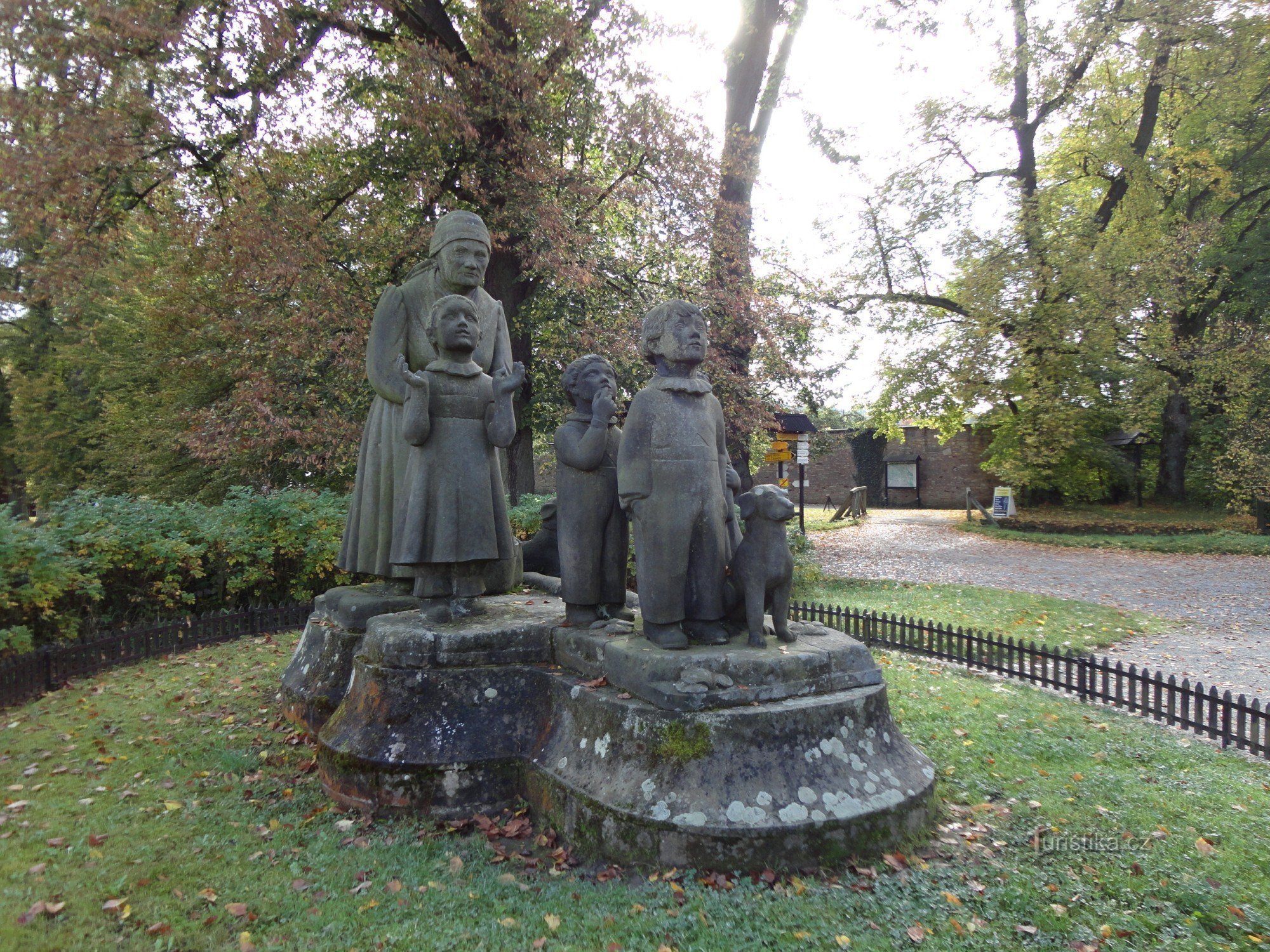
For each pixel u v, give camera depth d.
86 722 5.25
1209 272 22.05
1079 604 11.52
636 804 3.22
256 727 5.14
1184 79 20.31
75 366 21.92
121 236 13.04
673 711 3.31
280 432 11.98
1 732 5.05
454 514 4.30
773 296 15.89
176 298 13.22
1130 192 21.25
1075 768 4.63
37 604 6.77
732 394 13.89
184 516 8.87
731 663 3.49
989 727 5.38
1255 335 20.02
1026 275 20.50
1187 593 13.05
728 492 4.22
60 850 3.32
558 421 13.97
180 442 14.18
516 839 3.61
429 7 12.99
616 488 4.23
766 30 15.34
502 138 12.95
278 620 8.43
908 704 5.94
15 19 9.62
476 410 4.43
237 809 3.83
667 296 14.43
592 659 3.87
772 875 3.07
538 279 13.77
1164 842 3.54
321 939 2.71
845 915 2.86
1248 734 5.61
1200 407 24.53
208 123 11.96
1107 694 6.33
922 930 2.78
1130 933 2.80
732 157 14.88
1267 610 11.38
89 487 19.73
